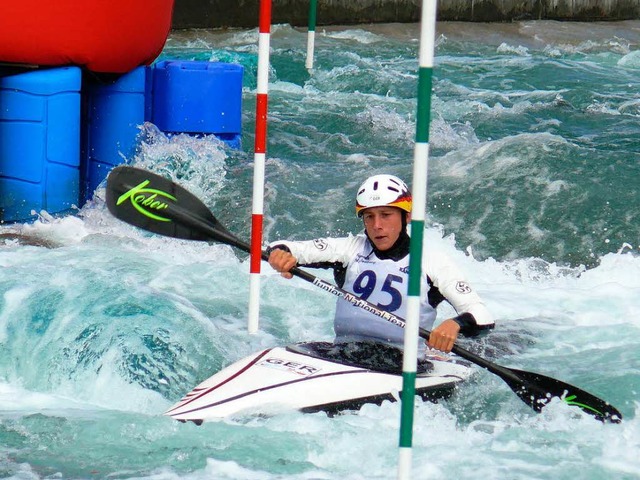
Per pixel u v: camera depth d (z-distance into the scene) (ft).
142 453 48.01
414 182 38.34
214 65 99.40
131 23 88.48
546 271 82.94
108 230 87.35
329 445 48.98
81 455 47.78
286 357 56.80
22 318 62.34
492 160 98.53
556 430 52.65
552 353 65.26
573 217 89.45
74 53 87.15
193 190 92.89
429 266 57.52
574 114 130.52
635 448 50.29
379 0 207.82
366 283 58.65
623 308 73.67
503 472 46.62
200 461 47.06
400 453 38.73
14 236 84.28
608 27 220.23
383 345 58.29
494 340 66.85
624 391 58.59
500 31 208.85
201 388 54.34
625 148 111.86
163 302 64.13
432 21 37.86
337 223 89.71
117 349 59.16
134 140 93.86
